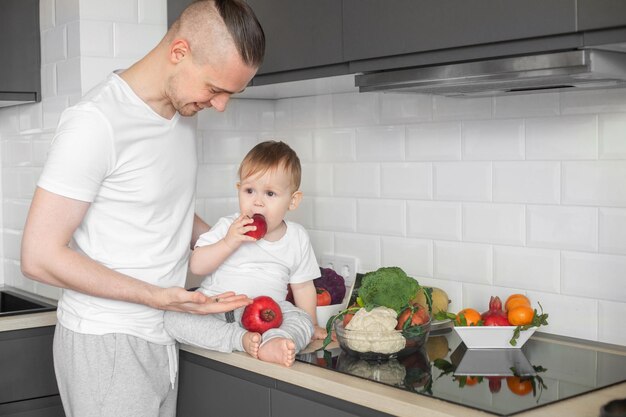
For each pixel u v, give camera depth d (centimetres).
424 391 169
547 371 184
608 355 198
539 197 218
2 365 242
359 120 266
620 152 201
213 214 290
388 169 258
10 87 275
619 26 157
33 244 181
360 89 214
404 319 203
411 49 195
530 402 161
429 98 244
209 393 212
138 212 198
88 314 198
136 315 202
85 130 183
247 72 185
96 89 195
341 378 179
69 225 183
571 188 211
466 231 236
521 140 221
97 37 256
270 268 224
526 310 208
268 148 220
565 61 168
